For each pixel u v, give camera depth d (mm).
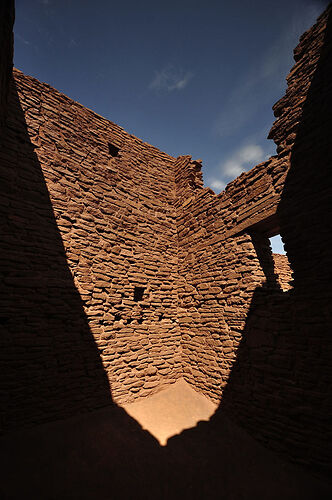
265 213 4801
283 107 4781
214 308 5758
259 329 4609
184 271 7082
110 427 4375
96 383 4945
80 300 5148
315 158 4094
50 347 4559
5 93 3633
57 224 5234
